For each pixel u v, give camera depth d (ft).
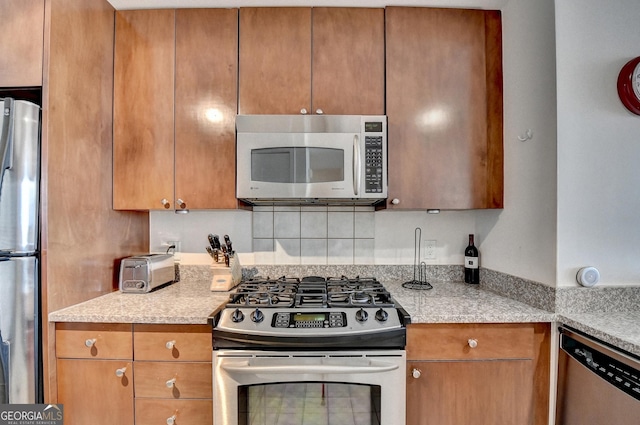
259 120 4.74
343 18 5.04
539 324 4.05
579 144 4.03
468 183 5.02
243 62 4.98
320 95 4.98
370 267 5.98
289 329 3.76
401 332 3.82
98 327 4.03
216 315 3.92
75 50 4.34
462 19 5.08
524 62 4.58
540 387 4.04
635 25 4.06
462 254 6.00
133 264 5.03
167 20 5.01
